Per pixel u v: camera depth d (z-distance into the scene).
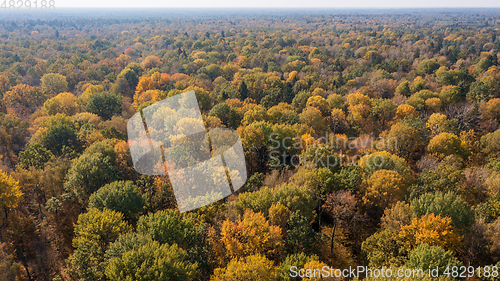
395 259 38.97
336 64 182.88
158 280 30.31
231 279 32.97
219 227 42.28
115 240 38.44
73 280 36.50
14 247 46.00
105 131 71.50
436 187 51.47
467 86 116.88
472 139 77.06
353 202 47.72
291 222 42.69
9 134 74.31
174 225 38.78
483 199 52.38
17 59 192.62
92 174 51.94
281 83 134.38
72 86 155.88
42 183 53.62
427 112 101.44
